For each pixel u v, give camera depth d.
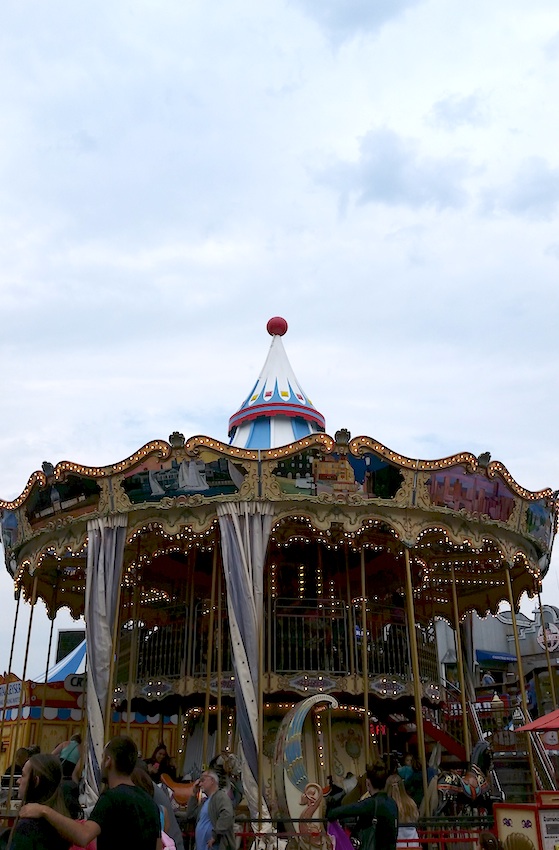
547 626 31.14
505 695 26.06
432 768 15.82
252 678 14.52
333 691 16.95
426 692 18.47
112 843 4.72
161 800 7.69
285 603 19.08
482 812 16.00
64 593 23.42
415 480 16.30
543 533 18.91
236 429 21.80
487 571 22.09
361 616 17.97
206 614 18.41
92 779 14.33
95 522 16.45
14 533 18.80
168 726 22.77
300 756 13.13
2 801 14.43
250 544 15.51
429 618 22.36
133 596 19.77
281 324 23.31
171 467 16.16
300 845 10.99
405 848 10.24
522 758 19.73
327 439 15.95
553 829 10.26
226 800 8.27
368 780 7.31
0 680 23.27
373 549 19.62
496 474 16.92
